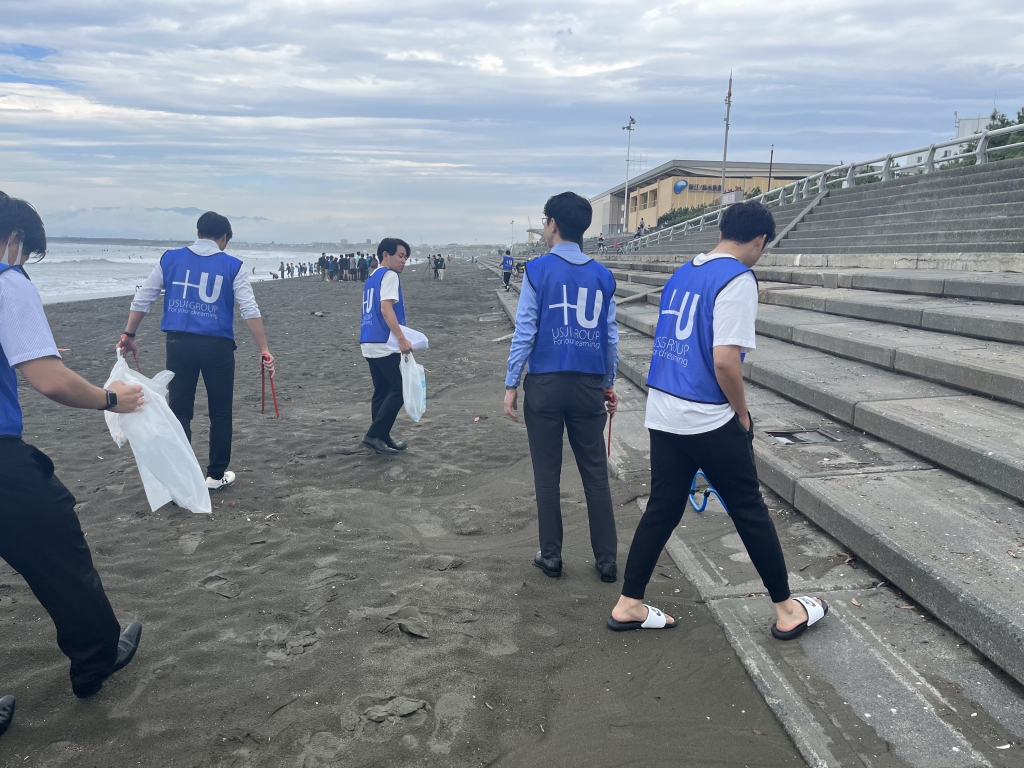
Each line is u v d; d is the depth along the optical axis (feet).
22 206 7.40
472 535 13.79
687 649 9.40
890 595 9.95
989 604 8.16
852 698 7.88
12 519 7.34
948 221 38.88
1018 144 40.65
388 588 11.15
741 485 8.82
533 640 9.66
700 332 8.59
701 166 216.74
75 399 7.62
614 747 7.52
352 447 19.63
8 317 7.13
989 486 11.69
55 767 7.19
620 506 14.98
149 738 7.63
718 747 7.49
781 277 38.75
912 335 20.93
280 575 11.66
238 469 17.52
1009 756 6.81
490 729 7.80
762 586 10.75
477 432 21.74
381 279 18.20
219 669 8.92
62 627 7.88
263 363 15.88
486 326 56.85
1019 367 15.39
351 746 7.49
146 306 15.07
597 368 11.52
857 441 14.82
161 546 12.82
